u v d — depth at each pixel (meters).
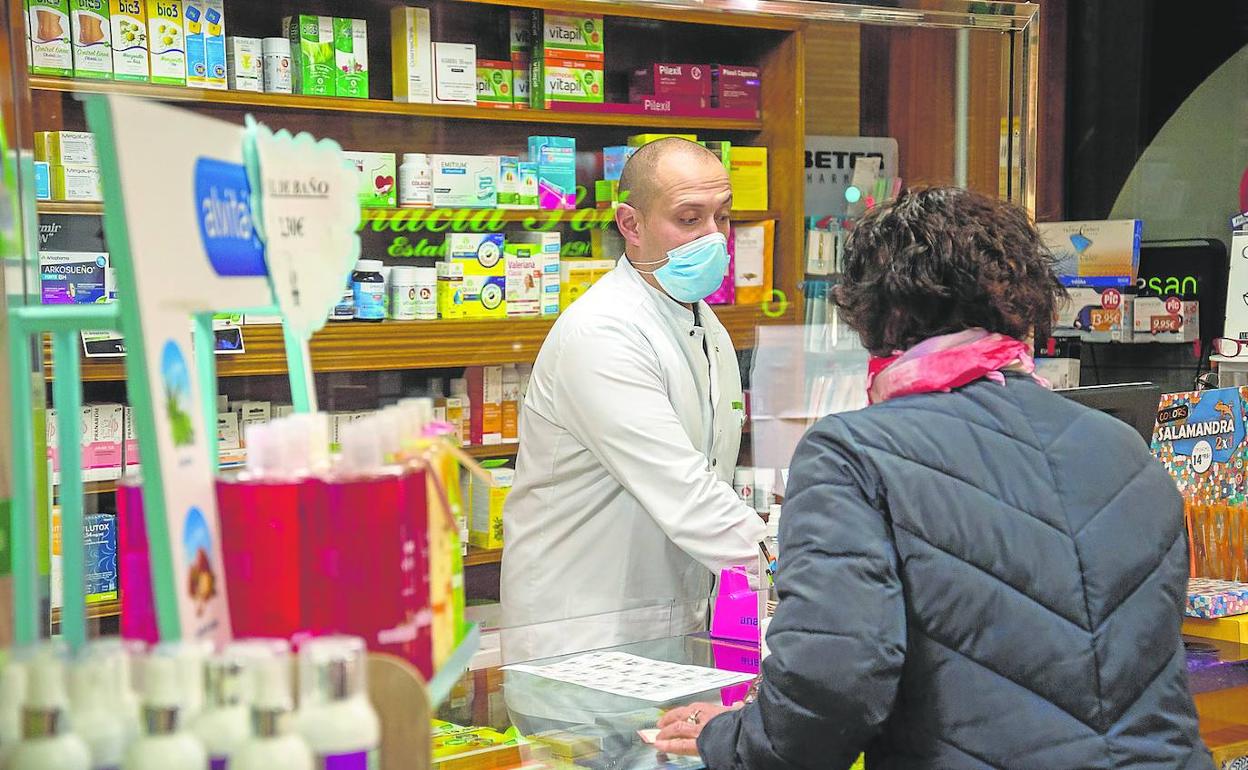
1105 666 1.58
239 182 1.22
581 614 2.95
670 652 2.43
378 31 3.85
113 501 3.51
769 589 2.30
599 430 2.80
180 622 1.02
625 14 4.09
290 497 1.13
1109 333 5.11
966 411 1.66
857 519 1.58
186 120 1.10
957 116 3.96
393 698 1.12
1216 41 5.20
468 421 3.99
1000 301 1.69
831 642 1.54
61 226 3.40
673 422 2.80
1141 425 2.84
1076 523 1.62
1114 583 1.61
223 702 0.99
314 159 1.39
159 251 1.04
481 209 4.00
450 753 1.85
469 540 3.97
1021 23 3.74
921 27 3.76
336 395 3.76
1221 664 2.57
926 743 1.59
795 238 4.33
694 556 2.75
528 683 2.20
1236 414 3.02
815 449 1.66
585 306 2.92
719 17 4.10
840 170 4.27
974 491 1.60
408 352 3.85
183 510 1.05
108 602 3.40
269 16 3.71
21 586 1.22
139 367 1.00
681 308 3.00
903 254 1.70
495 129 4.05
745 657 2.39
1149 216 5.45
